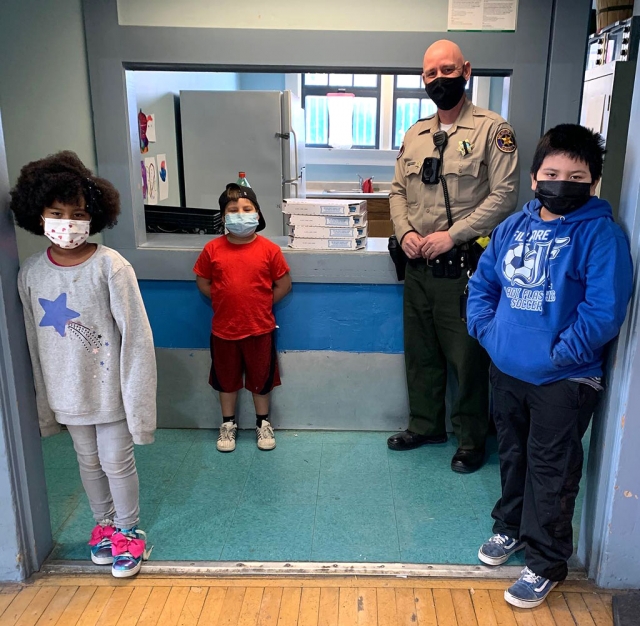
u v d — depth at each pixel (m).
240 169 3.83
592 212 1.47
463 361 2.30
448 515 2.10
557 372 1.52
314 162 6.14
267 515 2.10
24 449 1.74
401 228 2.33
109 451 1.70
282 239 2.89
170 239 2.81
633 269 1.51
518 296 1.55
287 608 1.66
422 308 2.39
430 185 2.26
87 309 1.56
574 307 1.49
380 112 6.11
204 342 2.68
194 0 2.38
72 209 1.50
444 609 1.65
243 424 2.78
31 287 1.58
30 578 1.79
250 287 2.43
